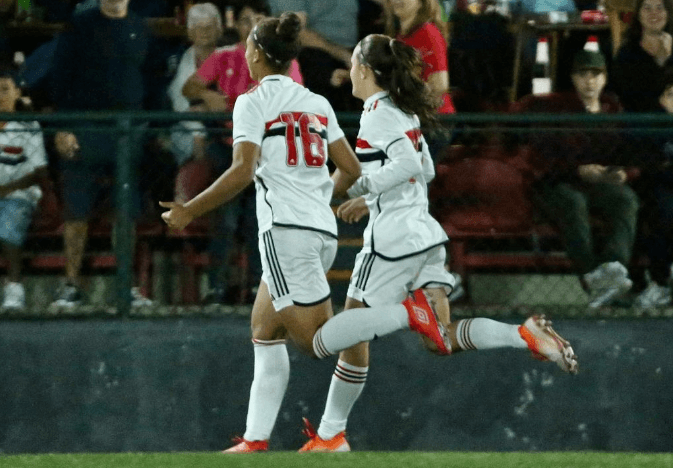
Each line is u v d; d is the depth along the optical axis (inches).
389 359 858.8
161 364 857.5
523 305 879.7
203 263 876.6
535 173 880.3
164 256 877.8
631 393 860.0
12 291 875.4
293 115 674.2
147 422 856.3
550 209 879.7
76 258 884.6
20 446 856.9
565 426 859.4
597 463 579.5
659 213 878.4
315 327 669.3
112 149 871.7
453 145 880.9
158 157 869.8
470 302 887.1
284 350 692.7
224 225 871.1
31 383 858.1
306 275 664.4
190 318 869.2
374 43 708.0
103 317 869.8
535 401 860.0
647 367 860.0
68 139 872.3
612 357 860.0
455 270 883.4
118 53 932.6
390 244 697.6
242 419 856.9
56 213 880.9
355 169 695.1
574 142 876.6
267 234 666.2
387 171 684.1
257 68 687.1
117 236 865.5
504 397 859.4
